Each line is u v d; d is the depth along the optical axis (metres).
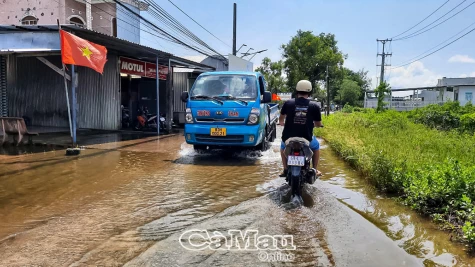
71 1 20.20
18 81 14.52
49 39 9.98
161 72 17.30
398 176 5.19
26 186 5.54
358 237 3.62
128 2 23.14
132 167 7.09
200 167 7.15
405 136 10.75
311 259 3.14
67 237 3.57
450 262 3.08
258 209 4.47
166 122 14.77
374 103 57.25
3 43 10.34
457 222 3.89
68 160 7.78
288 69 57.72
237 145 8.02
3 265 2.98
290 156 4.92
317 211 4.41
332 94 75.81
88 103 14.47
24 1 20.16
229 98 8.20
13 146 9.73
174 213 4.31
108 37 10.53
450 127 16.95
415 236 3.64
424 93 55.81
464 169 5.02
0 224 3.93
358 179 6.16
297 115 5.29
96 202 4.73
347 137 10.23
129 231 3.74
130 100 16.30
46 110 14.41
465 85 43.31
